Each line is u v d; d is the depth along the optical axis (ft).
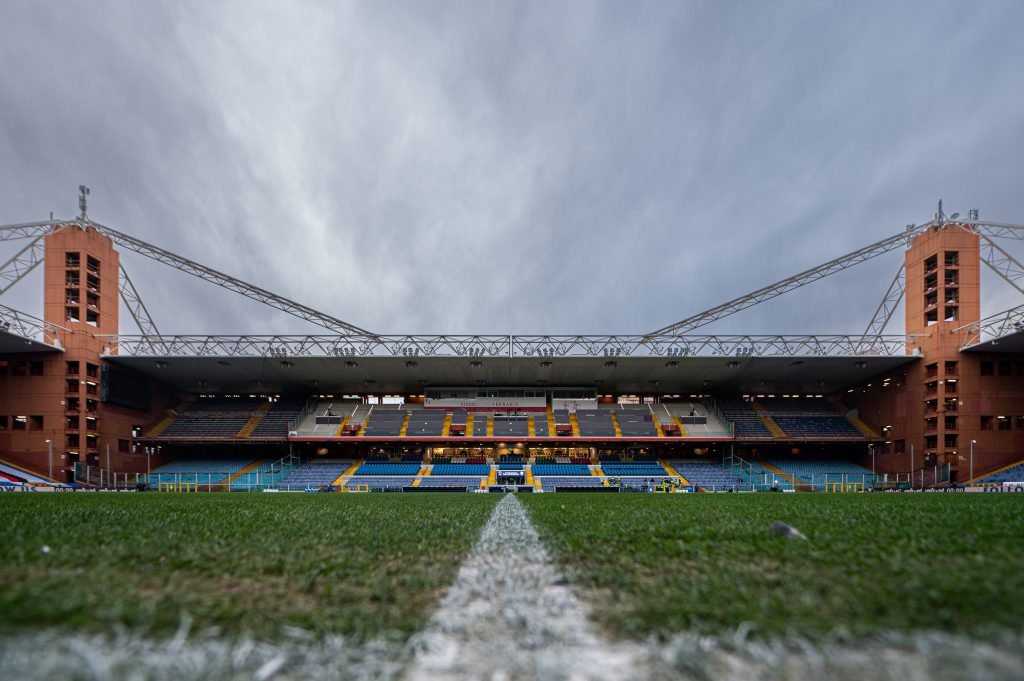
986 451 156.87
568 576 13.56
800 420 203.82
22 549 16.84
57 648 8.07
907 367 175.63
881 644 8.27
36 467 156.76
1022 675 6.83
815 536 20.29
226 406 213.05
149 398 189.78
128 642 8.38
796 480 178.81
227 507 46.32
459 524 28.91
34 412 159.53
